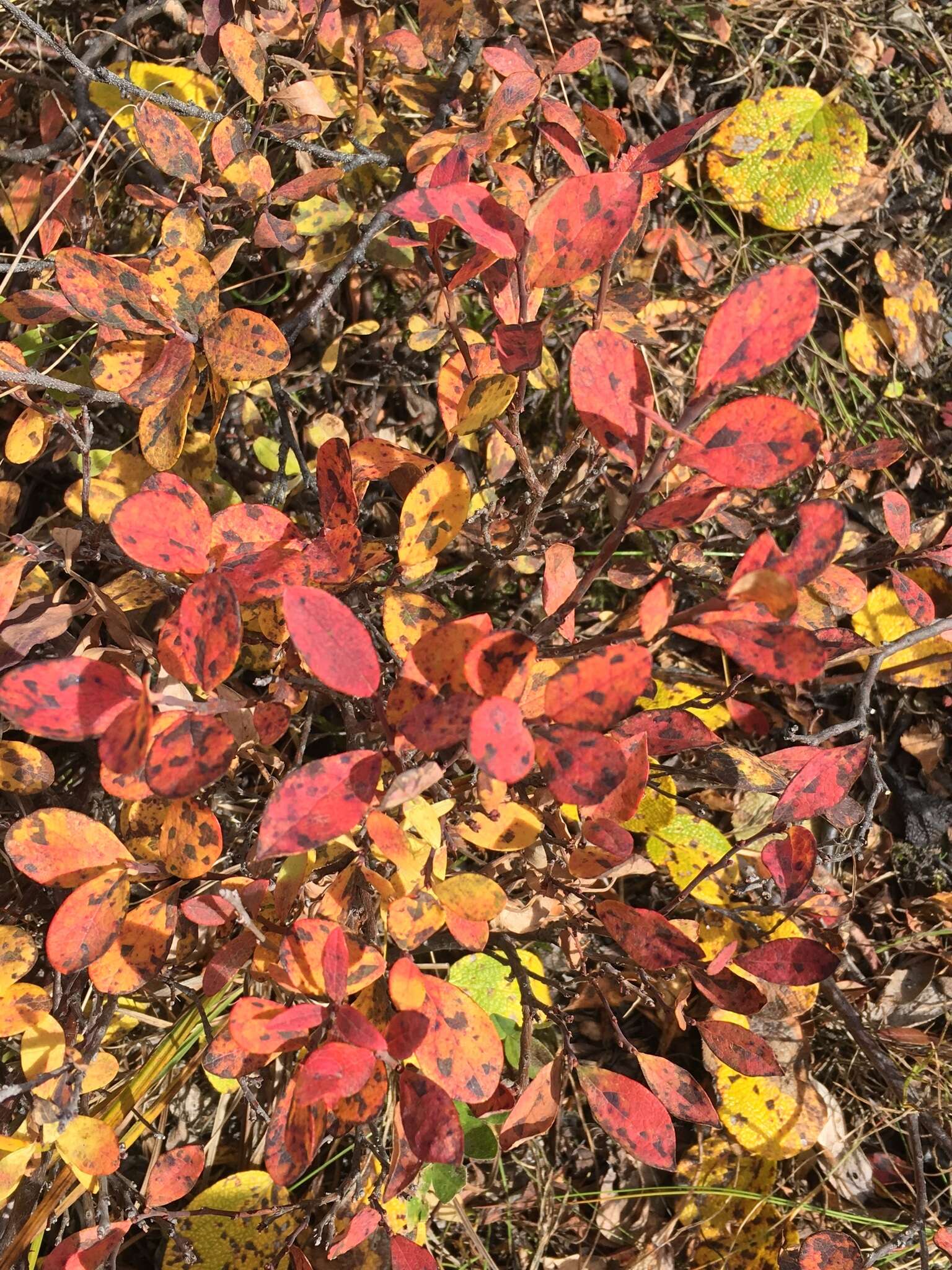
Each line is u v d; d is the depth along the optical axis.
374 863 0.25
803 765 0.27
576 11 0.42
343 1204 0.26
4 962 0.23
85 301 0.23
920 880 0.37
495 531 0.29
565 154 0.24
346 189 0.33
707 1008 0.33
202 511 0.20
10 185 0.33
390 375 0.38
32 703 0.18
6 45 0.36
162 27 0.38
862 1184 0.33
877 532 0.40
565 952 0.28
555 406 0.37
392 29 0.35
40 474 0.35
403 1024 0.19
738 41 0.44
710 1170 0.33
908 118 0.44
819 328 0.42
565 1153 0.34
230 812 0.33
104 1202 0.24
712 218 0.43
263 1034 0.19
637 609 0.25
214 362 0.23
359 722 0.28
